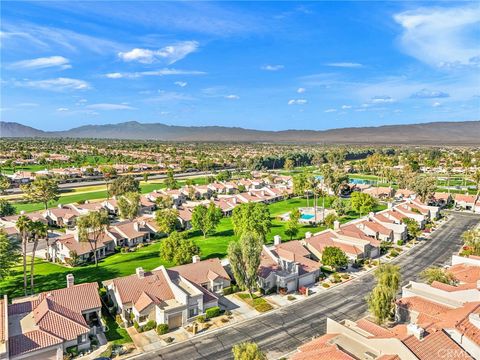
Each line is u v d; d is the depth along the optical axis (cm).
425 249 9656
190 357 4931
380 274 5888
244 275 6600
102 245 9550
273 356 4934
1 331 4800
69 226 12275
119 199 13300
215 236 11156
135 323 5684
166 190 17100
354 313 6147
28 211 13875
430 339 3950
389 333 4394
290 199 17600
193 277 6794
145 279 6353
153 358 4919
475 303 4903
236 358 3778
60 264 8825
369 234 10481
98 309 5819
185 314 5794
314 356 4031
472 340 4006
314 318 6000
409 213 11950
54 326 5050
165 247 7669
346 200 16400
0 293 7012
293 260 7731
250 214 9600
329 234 9556
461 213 14112
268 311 6266
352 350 4162
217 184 19262
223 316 6056
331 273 8050
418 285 5781
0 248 6938
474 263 6950
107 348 5100
